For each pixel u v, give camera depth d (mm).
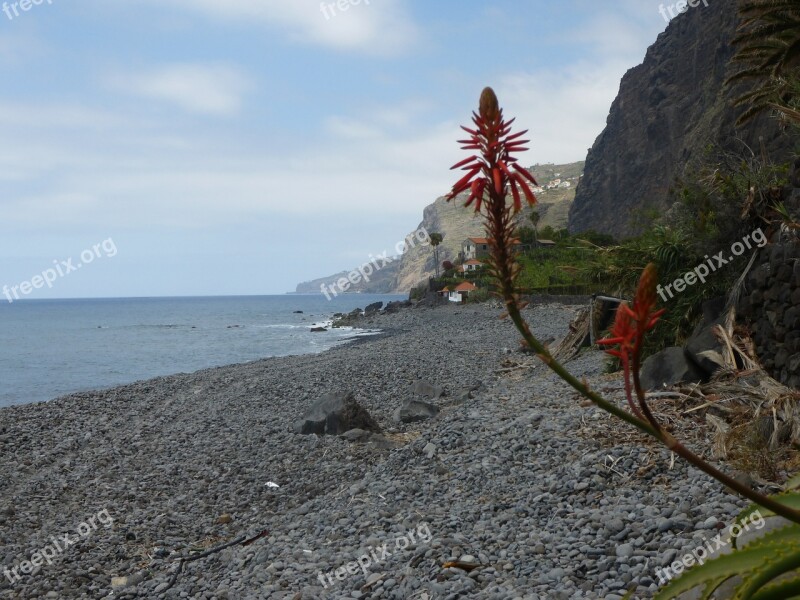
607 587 5117
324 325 80688
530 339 1592
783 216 10023
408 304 88250
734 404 8750
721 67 93312
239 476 11781
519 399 12391
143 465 13109
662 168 128375
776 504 1651
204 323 97250
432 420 14414
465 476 8727
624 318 1557
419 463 9922
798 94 9789
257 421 15812
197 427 15984
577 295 48094
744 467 6730
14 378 35312
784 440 7230
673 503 6434
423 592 5695
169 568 8070
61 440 16047
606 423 9156
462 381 19188
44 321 111188
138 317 126312
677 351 10938
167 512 10266
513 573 5734
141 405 20156
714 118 79312
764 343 10016
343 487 10203
